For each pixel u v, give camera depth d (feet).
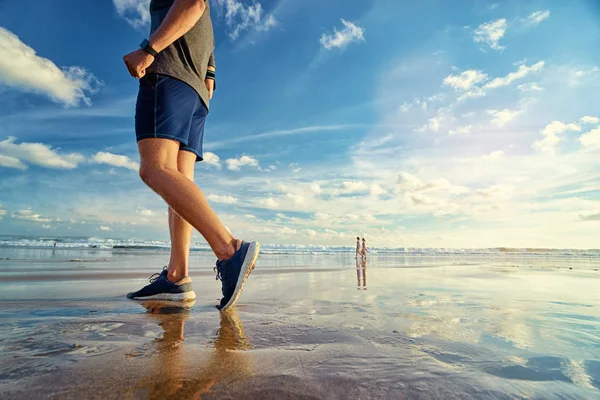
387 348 3.35
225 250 5.65
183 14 5.45
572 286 10.87
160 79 5.70
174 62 5.88
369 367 2.77
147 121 5.60
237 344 3.39
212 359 2.87
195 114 6.88
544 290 9.52
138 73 5.28
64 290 8.30
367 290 9.09
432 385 2.43
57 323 4.17
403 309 5.85
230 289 5.63
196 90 6.21
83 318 4.55
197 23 6.39
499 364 2.93
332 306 6.11
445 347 3.44
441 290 9.29
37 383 2.24
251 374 2.54
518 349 3.41
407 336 3.87
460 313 5.50
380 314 5.30
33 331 3.72
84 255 33.73
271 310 5.59
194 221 5.49
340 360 2.93
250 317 4.91
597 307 6.34
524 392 2.36
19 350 2.98
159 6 6.57
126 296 7.22
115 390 2.17
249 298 7.21
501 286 10.66
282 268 21.89
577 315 5.47
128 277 12.67
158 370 2.56
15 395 2.05
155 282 6.85
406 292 8.75
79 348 3.08
